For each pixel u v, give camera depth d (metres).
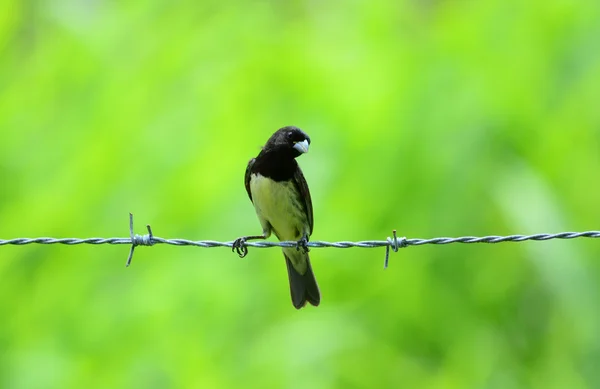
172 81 15.92
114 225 14.66
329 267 13.46
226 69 15.65
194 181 14.39
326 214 13.73
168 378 13.22
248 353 13.13
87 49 16.64
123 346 13.67
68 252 14.70
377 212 13.70
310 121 14.67
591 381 12.88
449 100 14.26
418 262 13.49
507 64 14.73
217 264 13.70
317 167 14.09
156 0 16.91
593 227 13.48
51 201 15.04
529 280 13.41
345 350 12.88
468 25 14.95
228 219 13.95
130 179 14.87
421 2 16.11
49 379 13.83
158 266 14.09
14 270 14.91
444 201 13.64
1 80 17.03
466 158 13.78
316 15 16.69
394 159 13.86
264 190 9.62
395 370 13.01
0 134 16.03
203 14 16.67
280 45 15.42
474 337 13.27
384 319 13.27
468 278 13.52
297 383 12.65
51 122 16.28
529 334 13.40
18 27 17.73
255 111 15.09
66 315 14.30
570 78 14.52
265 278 13.53
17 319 14.57
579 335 13.04
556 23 14.73
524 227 13.24
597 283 13.13
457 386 12.91
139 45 16.70
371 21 15.73
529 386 13.15
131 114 15.55
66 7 17.30
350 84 14.83
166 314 13.52
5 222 15.21
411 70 14.60
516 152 14.05
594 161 13.95
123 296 14.06
